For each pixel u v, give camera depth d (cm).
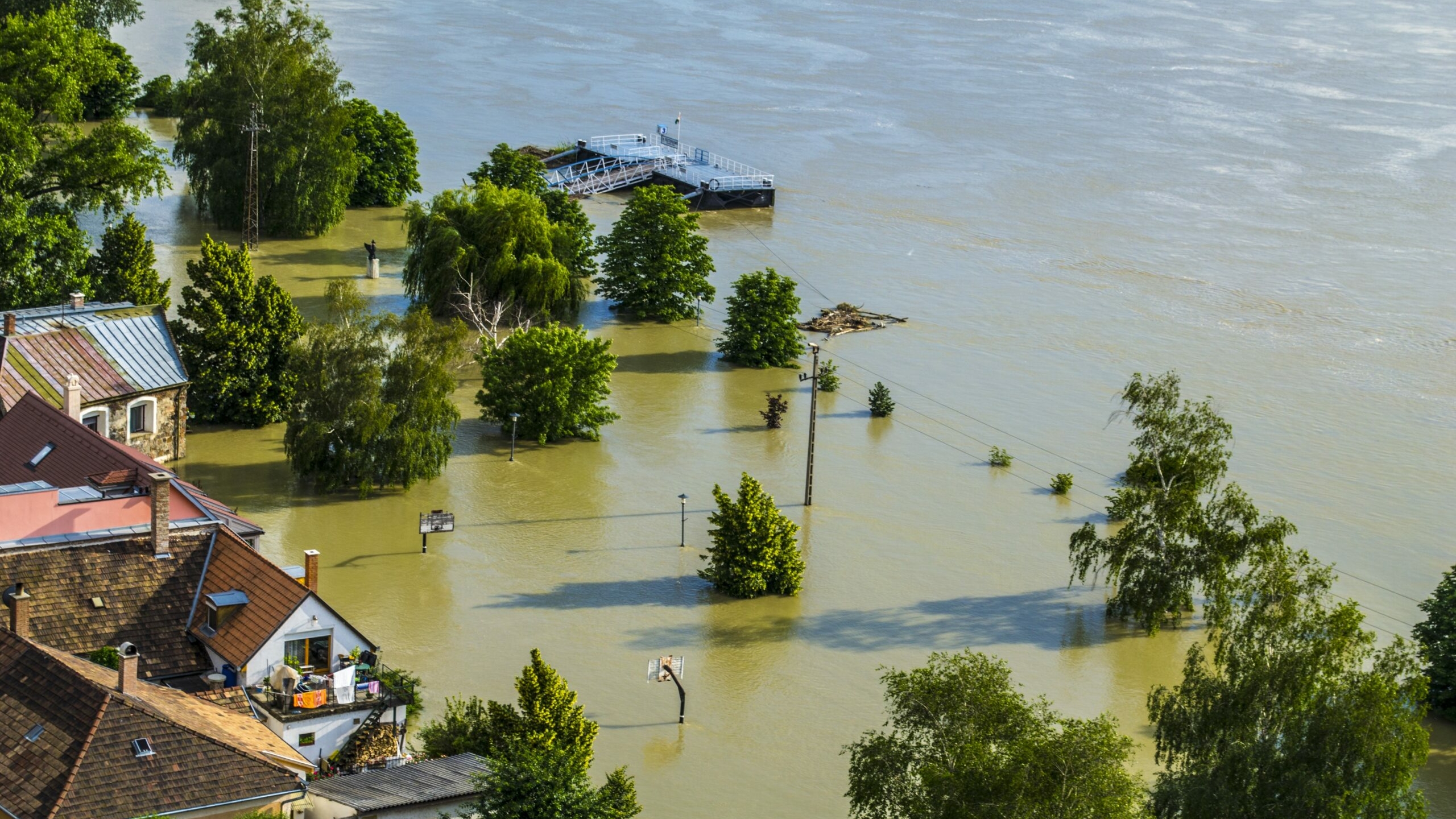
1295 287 19412
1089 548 10319
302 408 11525
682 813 7812
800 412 14175
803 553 11138
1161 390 10550
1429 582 11162
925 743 6362
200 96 18312
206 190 18825
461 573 10431
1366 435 14312
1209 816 6550
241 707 6806
